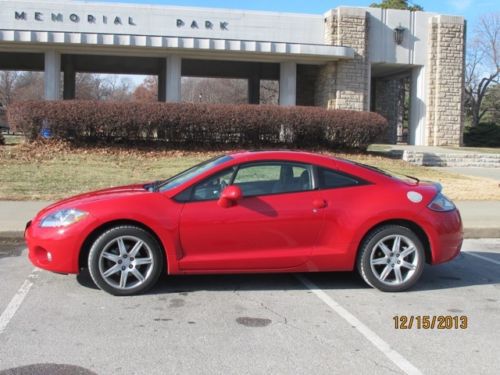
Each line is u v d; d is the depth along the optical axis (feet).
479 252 27.86
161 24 91.91
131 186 21.74
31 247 19.20
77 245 18.54
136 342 14.76
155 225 18.58
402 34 97.14
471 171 65.51
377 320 16.93
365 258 19.69
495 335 15.81
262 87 205.98
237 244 19.11
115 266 18.74
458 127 99.76
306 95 108.06
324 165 20.06
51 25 89.20
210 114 62.49
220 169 19.58
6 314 16.90
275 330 15.87
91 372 12.84
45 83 88.74
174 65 90.84
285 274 22.27
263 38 94.84
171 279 21.17
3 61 112.16
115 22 90.68
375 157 67.51
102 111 59.62
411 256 20.03
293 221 19.25
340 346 14.73
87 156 55.98
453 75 99.09
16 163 51.11
